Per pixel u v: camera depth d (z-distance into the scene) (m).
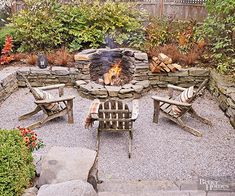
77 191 2.15
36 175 2.72
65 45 7.04
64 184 2.23
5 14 7.71
